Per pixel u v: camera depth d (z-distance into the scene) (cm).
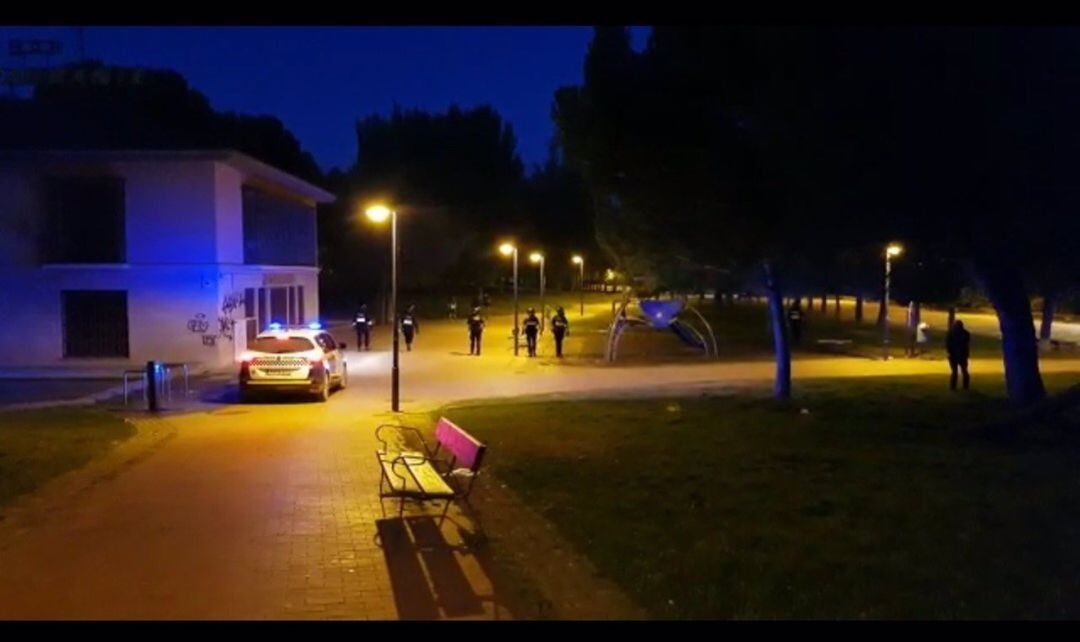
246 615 764
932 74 1510
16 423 2022
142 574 884
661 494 1187
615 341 4006
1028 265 1742
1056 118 1496
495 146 7106
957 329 2594
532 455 1532
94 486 1322
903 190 1569
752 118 1805
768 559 876
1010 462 1392
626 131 1944
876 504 1099
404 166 6812
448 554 950
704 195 1900
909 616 713
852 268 2119
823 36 1555
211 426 2041
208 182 3428
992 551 893
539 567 895
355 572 889
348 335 5219
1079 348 4438
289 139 6094
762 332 5381
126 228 3428
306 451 1661
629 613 750
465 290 8350
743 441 1628
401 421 2112
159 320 3462
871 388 2664
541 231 7781
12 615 765
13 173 3409
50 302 3450
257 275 3934
